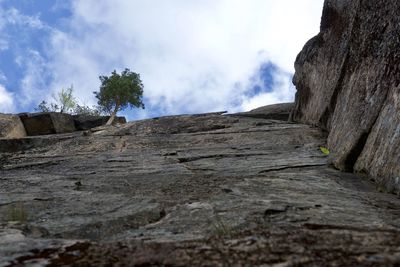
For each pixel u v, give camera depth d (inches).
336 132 420.2
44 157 498.9
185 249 117.6
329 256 104.2
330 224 160.2
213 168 375.6
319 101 564.4
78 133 644.1
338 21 498.6
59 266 108.4
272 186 273.9
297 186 275.3
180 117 681.0
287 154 429.1
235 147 482.9
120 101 1234.6
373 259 99.3
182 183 301.7
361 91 369.4
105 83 1237.1
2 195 272.1
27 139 582.2
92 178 338.0
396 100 283.1
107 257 113.6
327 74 533.0
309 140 500.1
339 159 355.6
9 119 870.4
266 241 121.9
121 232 175.9
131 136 583.8
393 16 306.8
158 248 120.0
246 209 196.7
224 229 154.2
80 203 236.7
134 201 236.5
